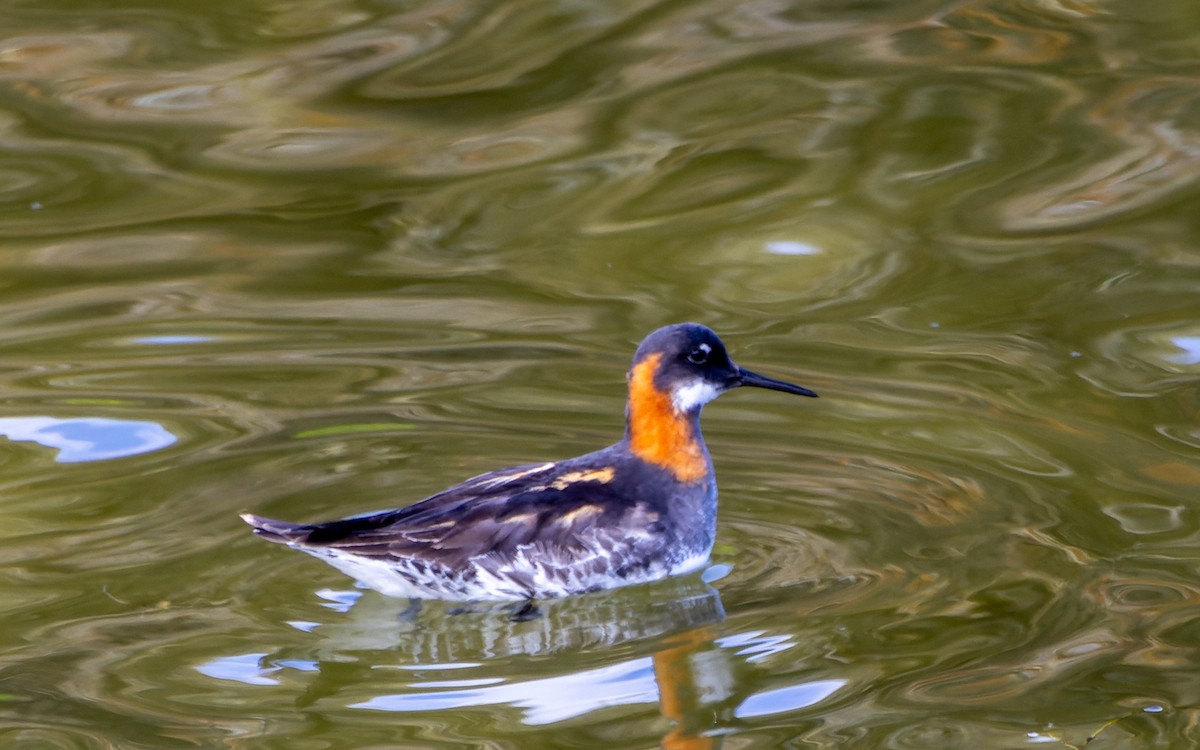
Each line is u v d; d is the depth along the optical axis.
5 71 19.42
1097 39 19.44
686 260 16.47
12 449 13.15
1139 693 9.53
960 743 9.09
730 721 9.45
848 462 12.82
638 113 18.69
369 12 20.50
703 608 10.91
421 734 9.37
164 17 20.61
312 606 10.99
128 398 14.06
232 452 13.10
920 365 14.47
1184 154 17.34
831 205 17.14
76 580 11.17
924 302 15.51
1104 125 17.89
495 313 15.68
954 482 12.41
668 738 9.28
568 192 17.62
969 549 11.39
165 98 19.09
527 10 20.38
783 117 18.42
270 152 18.36
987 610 10.57
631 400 11.84
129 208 17.45
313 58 19.62
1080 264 15.91
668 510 11.53
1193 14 19.80
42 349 15.01
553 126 18.59
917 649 10.13
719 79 19.03
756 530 11.91
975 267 16.00
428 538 11.05
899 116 18.25
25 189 17.78
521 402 13.95
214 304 15.99
